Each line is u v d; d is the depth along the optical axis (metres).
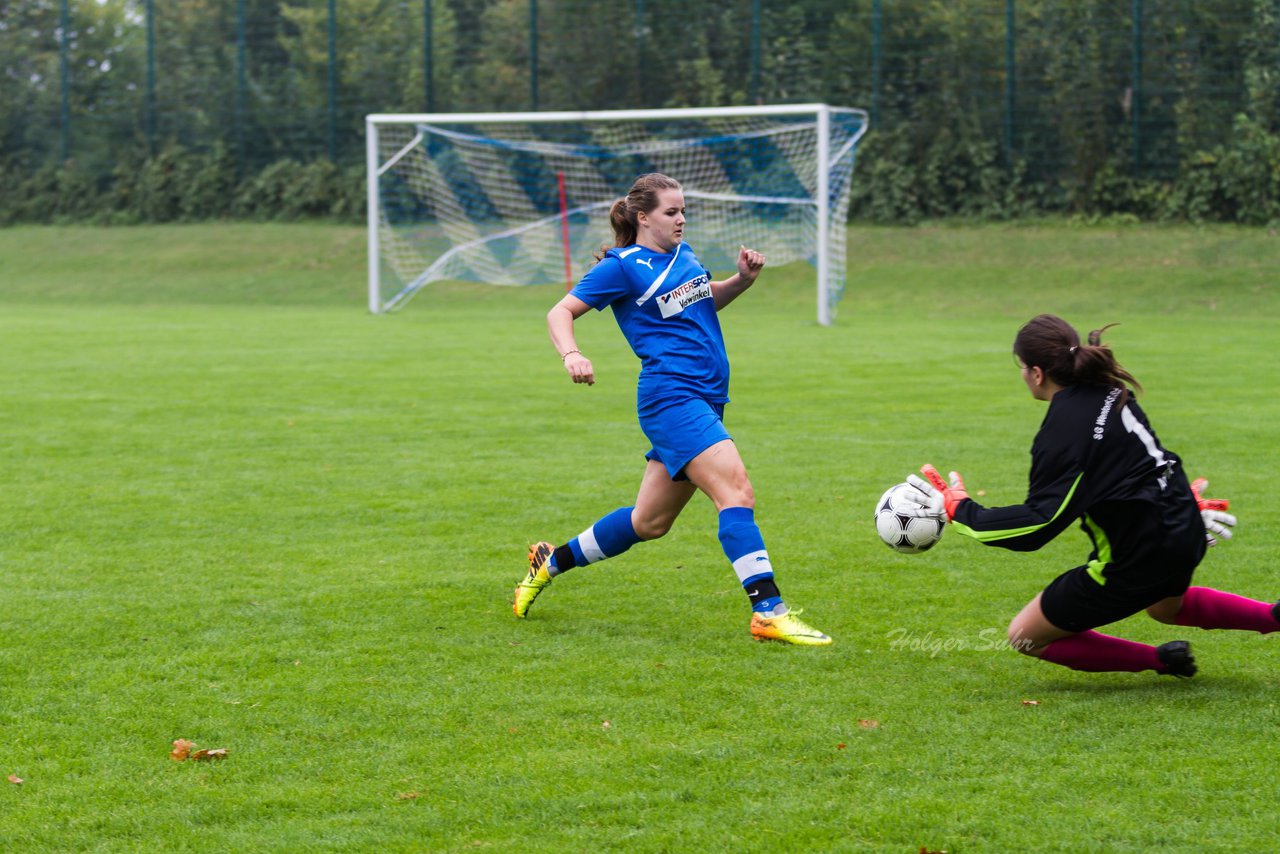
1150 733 5.81
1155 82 41.59
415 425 15.94
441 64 48.62
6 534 10.28
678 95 46.19
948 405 17.47
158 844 4.87
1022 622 6.46
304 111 50.94
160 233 50.38
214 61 51.81
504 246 41.47
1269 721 5.95
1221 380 19.80
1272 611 6.43
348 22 49.72
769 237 37.59
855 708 6.22
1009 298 37.56
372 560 9.44
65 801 5.24
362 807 5.16
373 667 6.91
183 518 10.88
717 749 5.69
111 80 53.31
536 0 46.66
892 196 44.75
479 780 5.39
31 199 54.12
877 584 8.70
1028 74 43.09
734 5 45.50
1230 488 11.84
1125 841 4.75
